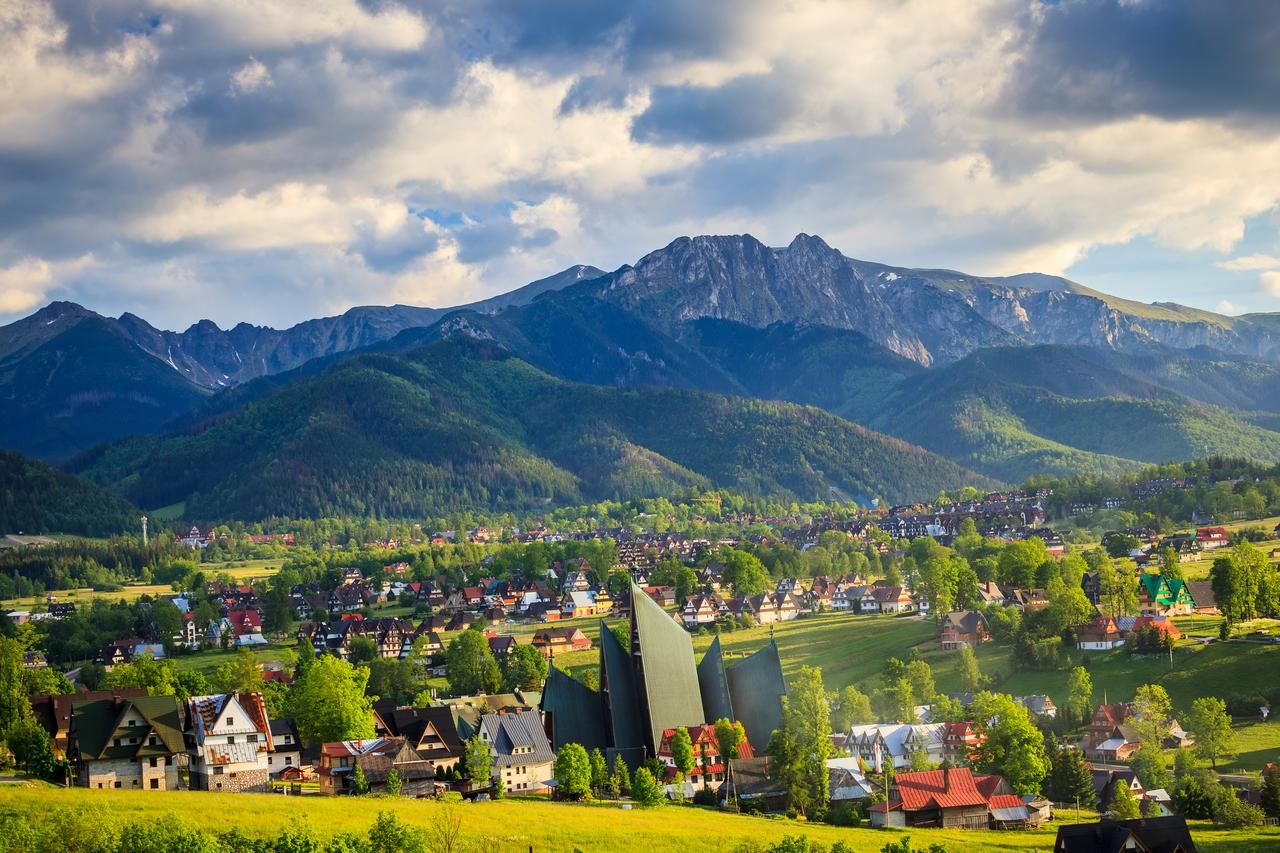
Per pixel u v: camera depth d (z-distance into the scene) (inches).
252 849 5255.9
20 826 5191.9
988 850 6461.6
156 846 5064.0
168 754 7150.6
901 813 7342.5
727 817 7234.3
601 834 6245.1
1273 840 6737.2
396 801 6683.1
